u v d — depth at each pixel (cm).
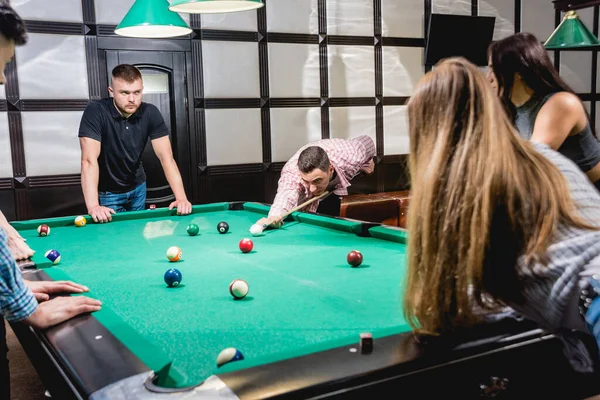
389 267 206
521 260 107
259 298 171
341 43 606
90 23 497
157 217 349
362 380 103
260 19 565
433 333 116
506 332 117
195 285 188
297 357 110
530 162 109
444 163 106
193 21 536
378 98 632
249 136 573
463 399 114
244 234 287
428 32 638
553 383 120
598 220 110
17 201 485
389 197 595
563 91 229
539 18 711
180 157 545
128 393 98
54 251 228
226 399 94
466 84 107
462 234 104
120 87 366
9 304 132
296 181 342
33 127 485
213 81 551
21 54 475
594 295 105
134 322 151
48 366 130
